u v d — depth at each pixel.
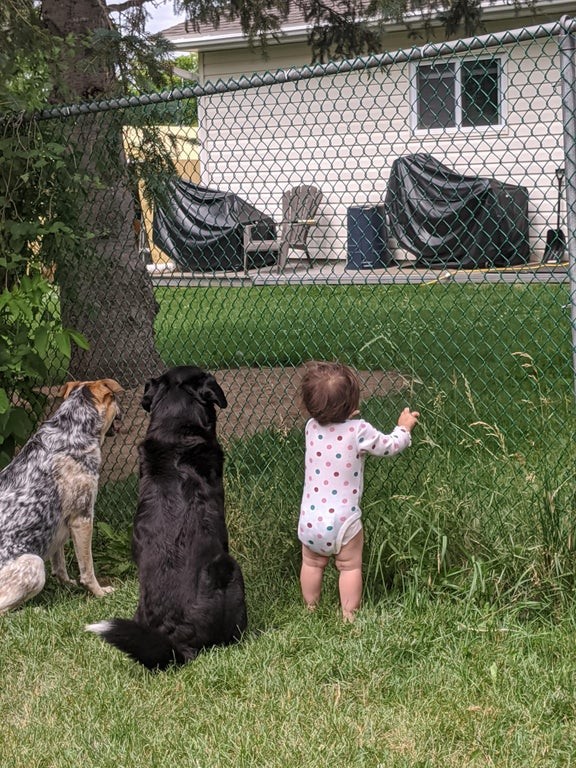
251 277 4.28
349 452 2.72
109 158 4.14
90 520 3.17
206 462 2.75
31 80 3.45
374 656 2.52
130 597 3.08
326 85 10.44
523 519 2.82
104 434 3.26
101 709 2.38
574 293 2.73
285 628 2.74
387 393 4.46
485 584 2.72
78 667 2.63
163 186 4.57
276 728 2.25
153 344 5.21
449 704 2.30
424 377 5.14
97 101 3.46
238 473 3.47
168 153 4.52
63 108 3.51
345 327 6.50
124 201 4.83
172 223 5.01
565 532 2.71
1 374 3.51
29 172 3.38
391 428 4.08
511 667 2.43
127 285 5.03
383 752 2.13
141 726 2.30
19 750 2.22
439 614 2.67
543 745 2.13
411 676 2.43
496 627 2.59
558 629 2.57
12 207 3.51
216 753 2.16
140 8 4.88
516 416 4.23
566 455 3.31
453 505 2.90
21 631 2.86
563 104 2.67
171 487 2.70
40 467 3.08
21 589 2.95
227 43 10.85
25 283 3.36
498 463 3.21
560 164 9.30
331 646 2.57
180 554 2.61
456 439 3.57
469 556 2.81
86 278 4.02
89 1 5.05
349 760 2.12
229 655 2.58
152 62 4.71
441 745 2.15
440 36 9.73
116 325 5.04
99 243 4.36
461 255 8.77
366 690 2.38
